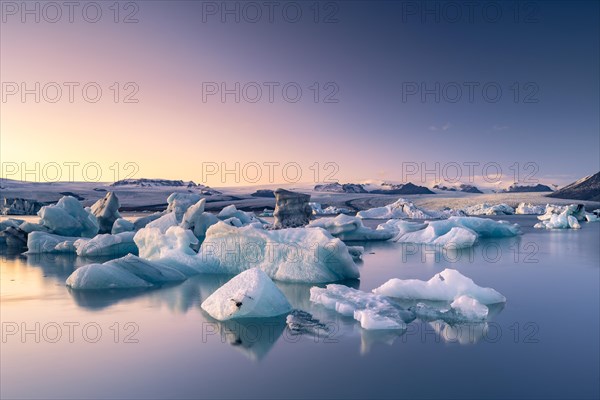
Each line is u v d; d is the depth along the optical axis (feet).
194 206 71.05
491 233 77.10
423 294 27.02
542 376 14.24
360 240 73.00
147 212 261.24
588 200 269.44
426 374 14.51
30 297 28.09
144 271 33.73
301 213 92.12
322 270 33.94
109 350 17.24
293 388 13.44
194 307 25.02
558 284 31.27
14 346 17.81
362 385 13.64
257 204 305.94
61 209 70.79
